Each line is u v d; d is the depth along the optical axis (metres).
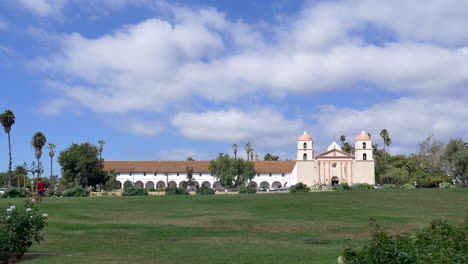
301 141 108.38
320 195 46.94
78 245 19.27
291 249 18.69
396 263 9.59
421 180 95.31
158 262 15.67
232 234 22.94
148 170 114.75
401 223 26.31
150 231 23.34
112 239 20.91
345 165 106.50
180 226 25.23
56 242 19.83
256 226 25.61
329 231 23.97
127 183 114.44
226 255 17.16
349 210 32.75
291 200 40.94
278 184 115.69
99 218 28.16
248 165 104.12
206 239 21.41
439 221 12.05
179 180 114.31
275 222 27.08
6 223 15.75
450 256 8.93
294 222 27.08
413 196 43.88
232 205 37.47
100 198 47.75
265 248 18.97
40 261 15.71
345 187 80.62
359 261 10.23
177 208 35.22
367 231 23.78
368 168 105.50
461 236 10.45
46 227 23.52
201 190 72.62
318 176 106.56
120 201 41.69
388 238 10.45
